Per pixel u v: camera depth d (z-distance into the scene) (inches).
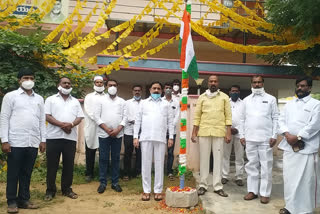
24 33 455.2
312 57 323.6
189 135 267.9
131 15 502.0
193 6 500.1
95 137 237.9
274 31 313.7
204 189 203.2
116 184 211.8
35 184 225.0
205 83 465.1
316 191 159.8
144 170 193.0
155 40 470.9
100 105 211.0
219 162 200.5
